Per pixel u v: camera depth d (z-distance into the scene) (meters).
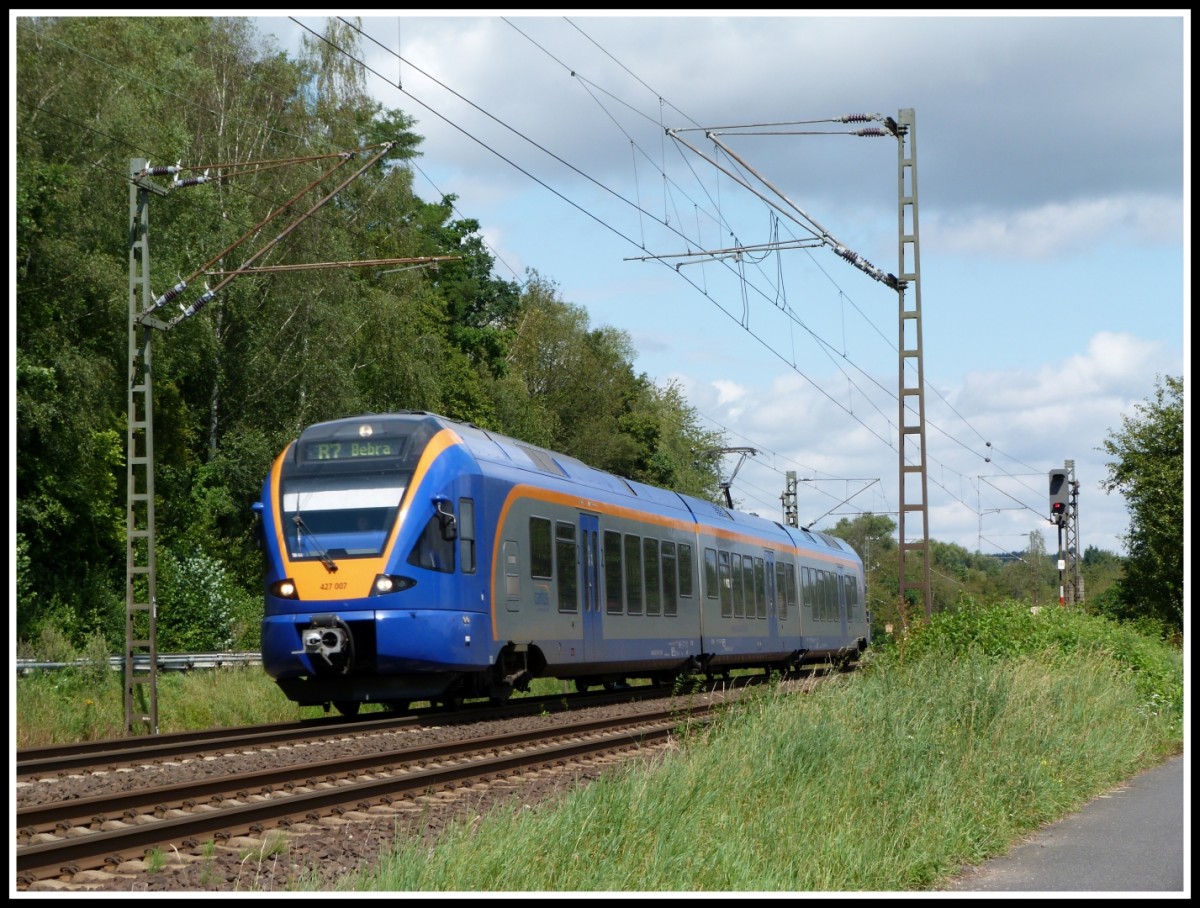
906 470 25.58
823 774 11.44
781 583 34.59
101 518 37.09
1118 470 47.81
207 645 36.41
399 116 54.59
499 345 70.69
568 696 23.45
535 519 20.98
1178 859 10.02
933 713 14.37
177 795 10.80
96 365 35.50
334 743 15.84
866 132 25.53
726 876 8.50
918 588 25.42
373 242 51.72
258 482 45.25
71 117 35.44
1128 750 16.02
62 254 34.34
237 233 42.84
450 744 14.53
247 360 45.59
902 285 25.66
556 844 8.56
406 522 18.22
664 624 26.09
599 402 81.19
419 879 7.76
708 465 89.19
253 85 46.75
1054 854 10.34
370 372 49.34
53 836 9.41
